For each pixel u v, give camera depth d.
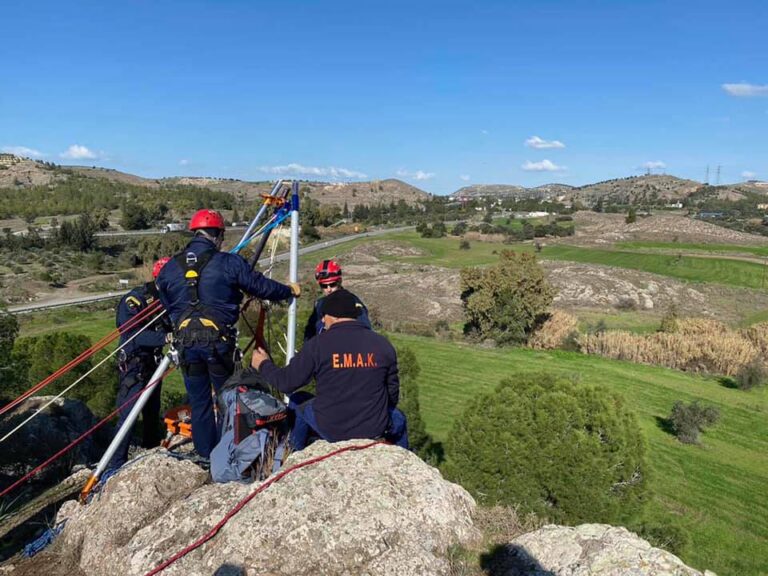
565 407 14.53
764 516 22.77
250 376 4.75
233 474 4.41
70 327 48.25
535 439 14.40
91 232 96.19
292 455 4.39
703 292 76.25
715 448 29.62
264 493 3.91
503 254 51.56
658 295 73.75
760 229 144.88
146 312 5.78
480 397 15.80
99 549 4.14
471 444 14.87
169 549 3.80
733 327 62.72
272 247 7.13
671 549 13.95
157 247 88.06
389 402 4.83
